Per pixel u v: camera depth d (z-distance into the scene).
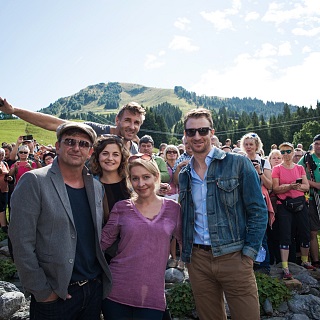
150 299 3.16
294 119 87.69
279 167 6.47
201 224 3.53
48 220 2.80
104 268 3.09
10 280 6.20
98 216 3.07
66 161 2.94
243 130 93.69
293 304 5.07
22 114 3.92
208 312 3.61
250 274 3.42
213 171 3.52
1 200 8.98
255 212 3.42
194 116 3.56
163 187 4.76
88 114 194.75
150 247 3.23
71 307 2.90
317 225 6.79
